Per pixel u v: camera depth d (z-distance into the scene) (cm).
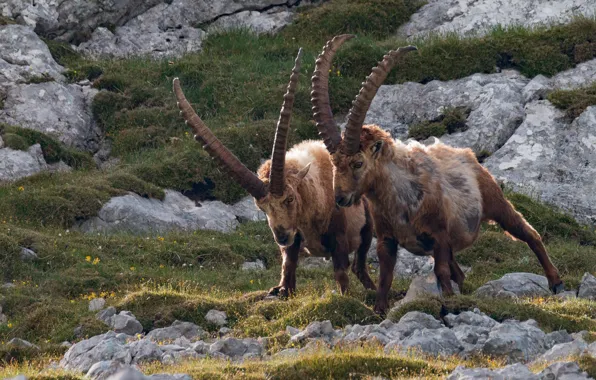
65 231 5850
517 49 7906
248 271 5425
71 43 8831
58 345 3962
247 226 6256
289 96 4075
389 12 9131
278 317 4128
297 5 9475
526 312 3969
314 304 4028
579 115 7062
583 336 3544
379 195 4247
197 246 5691
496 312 3994
